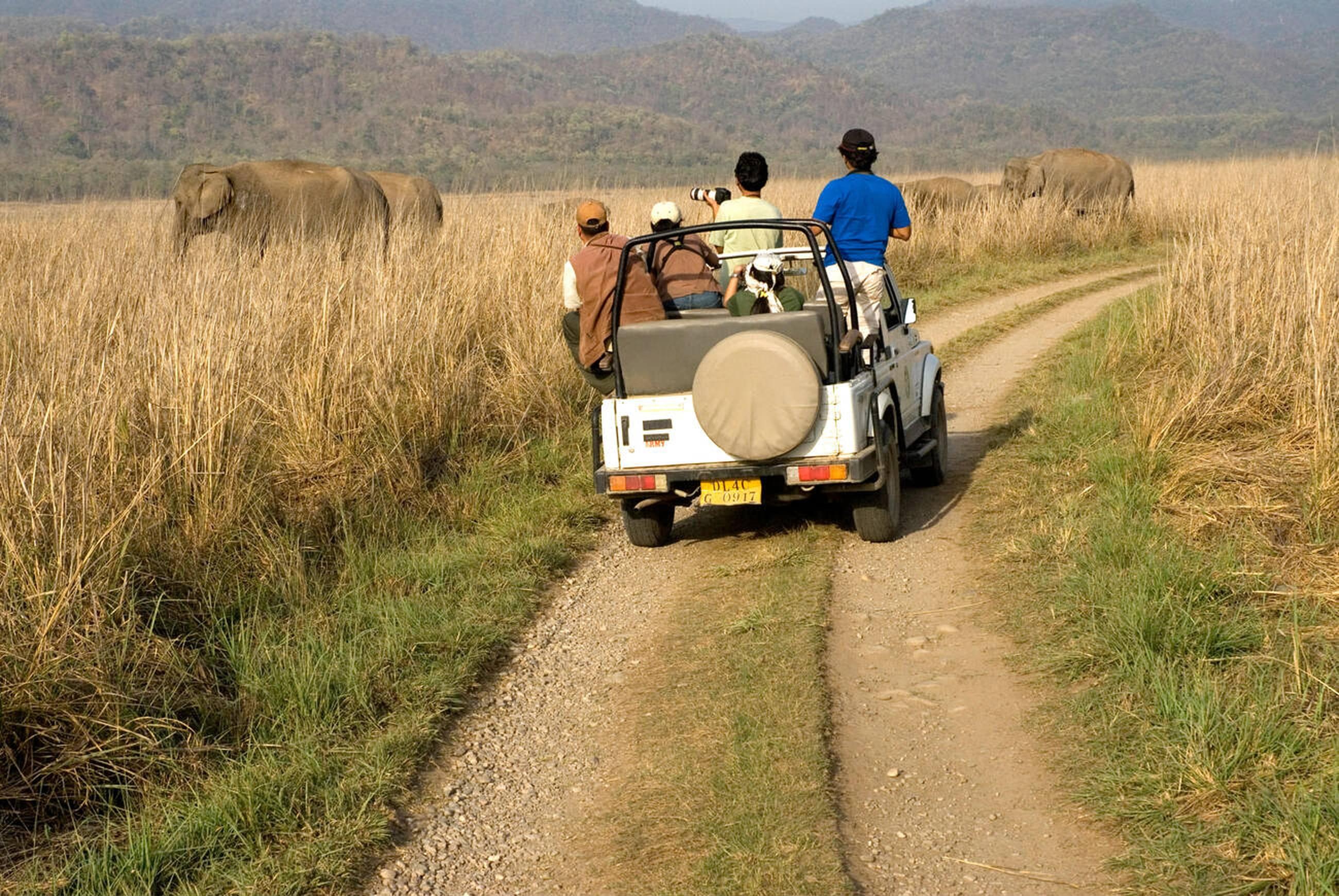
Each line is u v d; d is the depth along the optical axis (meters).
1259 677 4.54
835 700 5.06
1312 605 5.18
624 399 6.73
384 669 5.40
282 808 4.33
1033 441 9.01
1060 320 15.63
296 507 7.08
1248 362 7.98
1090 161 28.02
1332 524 5.93
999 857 3.91
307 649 5.48
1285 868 3.54
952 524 7.36
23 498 5.32
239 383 7.43
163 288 8.80
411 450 8.11
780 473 6.53
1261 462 6.80
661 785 4.49
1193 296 10.27
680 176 47.94
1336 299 7.82
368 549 6.79
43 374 6.84
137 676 4.95
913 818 4.17
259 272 10.00
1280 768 3.99
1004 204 23.34
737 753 4.61
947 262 20.98
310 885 3.96
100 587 5.14
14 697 4.50
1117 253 22.91
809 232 6.56
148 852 3.99
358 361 8.24
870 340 7.00
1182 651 4.88
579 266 7.16
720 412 6.41
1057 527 6.68
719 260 7.95
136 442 6.52
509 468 8.50
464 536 7.38
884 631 5.78
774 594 6.26
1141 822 3.95
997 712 4.87
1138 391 9.36
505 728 5.10
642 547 7.36
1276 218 10.03
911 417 7.93
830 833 4.04
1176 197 26.22
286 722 4.95
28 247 12.73
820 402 6.42
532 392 9.44
